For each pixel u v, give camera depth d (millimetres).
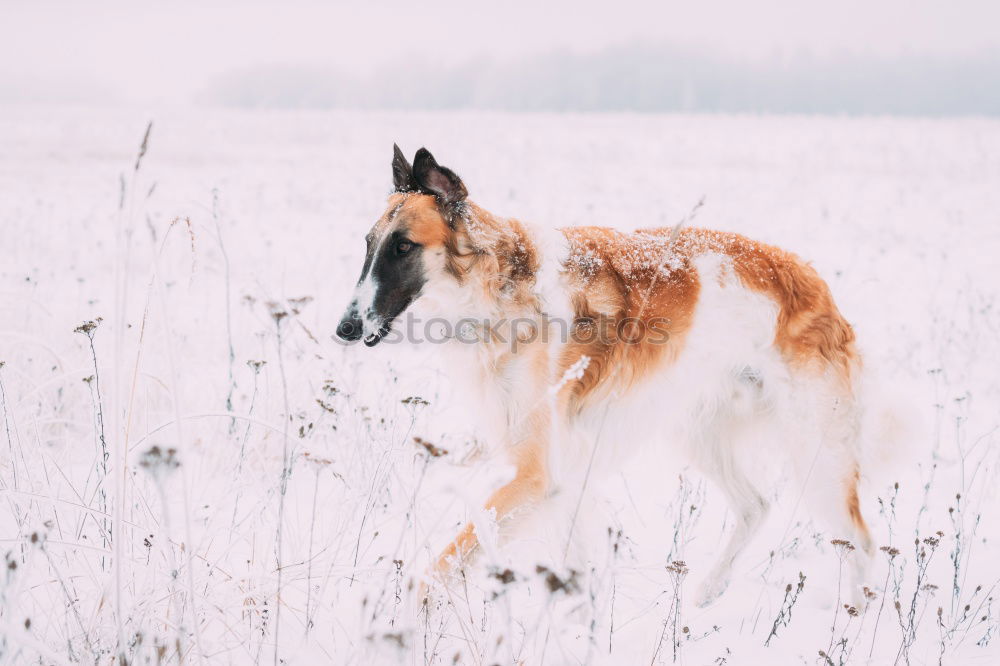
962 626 3834
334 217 15516
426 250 4141
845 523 4309
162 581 3189
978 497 5406
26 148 22172
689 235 4633
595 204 17156
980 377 8078
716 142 31594
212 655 2959
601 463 4414
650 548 4688
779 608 4059
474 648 3213
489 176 20750
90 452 4957
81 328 3910
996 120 54000
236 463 4836
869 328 9711
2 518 3902
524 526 4016
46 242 11312
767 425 4617
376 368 6840
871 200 19297
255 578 3328
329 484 4914
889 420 4574
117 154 22141
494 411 4246
